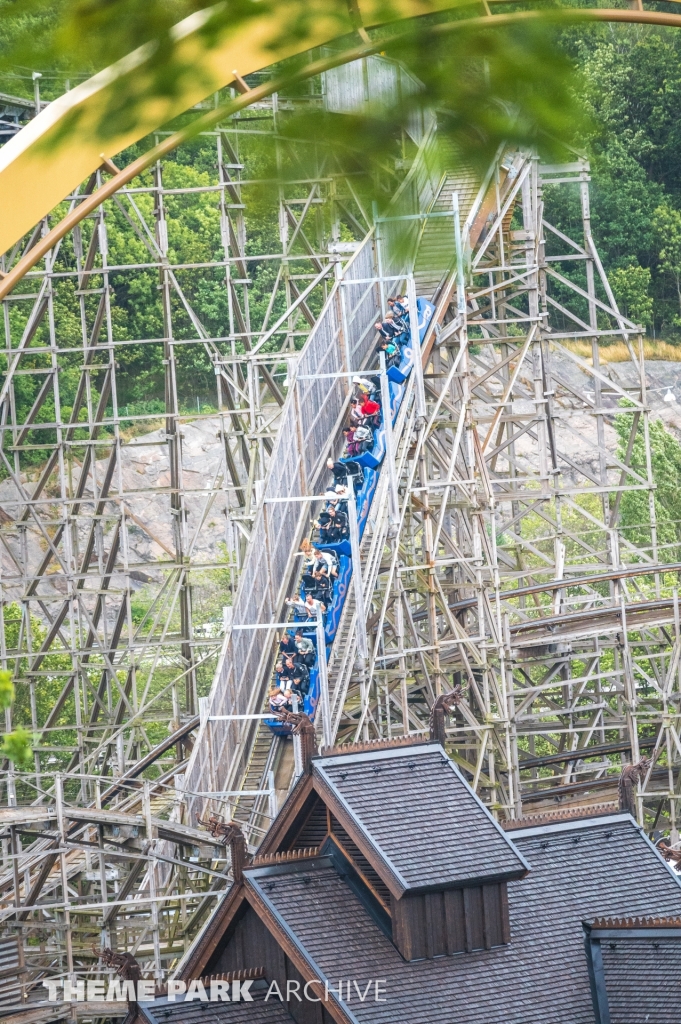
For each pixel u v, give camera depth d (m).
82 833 122.06
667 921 90.06
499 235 169.25
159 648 184.12
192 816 124.62
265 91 31.94
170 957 123.81
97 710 184.50
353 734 148.50
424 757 98.81
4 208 45.91
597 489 176.38
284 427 150.12
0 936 115.12
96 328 183.75
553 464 188.50
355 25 28.69
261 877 91.25
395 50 28.47
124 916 132.50
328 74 31.06
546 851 99.62
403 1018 83.44
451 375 151.88
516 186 160.50
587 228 183.88
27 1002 109.88
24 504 178.25
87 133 29.50
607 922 91.75
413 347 149.75
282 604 148.38
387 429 143.50
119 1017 121.62
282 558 149.62
